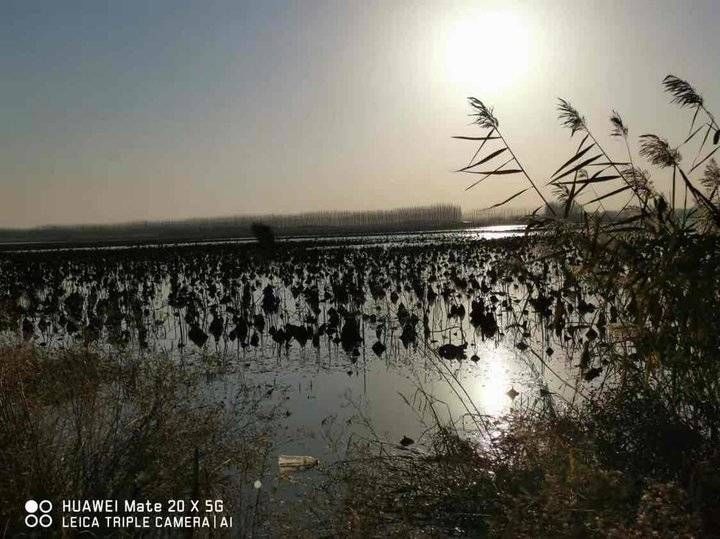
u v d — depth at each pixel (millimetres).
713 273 5824
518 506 5000
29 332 13602
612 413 6551
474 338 13750
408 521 5465
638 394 6727
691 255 5934
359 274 23516
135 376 8711
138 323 15578
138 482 5809
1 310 13859
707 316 5906
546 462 5785
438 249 37094
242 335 13906
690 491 4934
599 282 7012
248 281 22484
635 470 5758
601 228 6785
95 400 7086
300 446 7191
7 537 4945
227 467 6570
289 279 23516
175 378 8914
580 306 11750
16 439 5805
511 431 6691
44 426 6285
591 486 5070
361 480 6137
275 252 36156
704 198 6191
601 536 4516
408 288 20047
